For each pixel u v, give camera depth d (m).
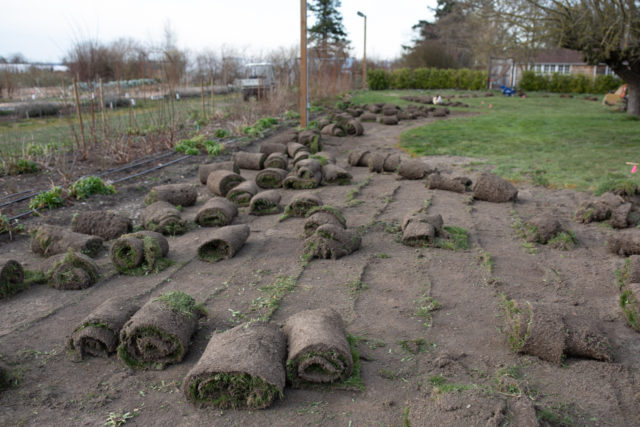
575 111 23.77
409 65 51.72
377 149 13.34
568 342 3.58
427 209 7.52
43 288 4.93
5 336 3.98
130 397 3.25
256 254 5.80
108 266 5.44
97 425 2.96
